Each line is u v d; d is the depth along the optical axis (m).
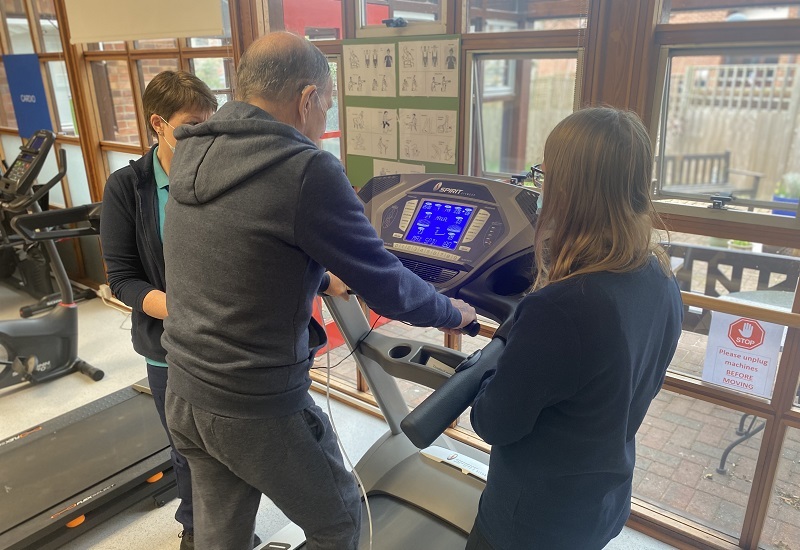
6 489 2.12
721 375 1.92
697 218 1.75
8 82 4.50
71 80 3.79
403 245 1.56
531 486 1.09
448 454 1.99
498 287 1.47
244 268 1.12
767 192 1.73
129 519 2.25
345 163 2.62
